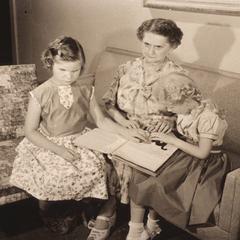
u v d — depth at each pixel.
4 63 3.78
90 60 3.00
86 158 1.82
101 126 1.95
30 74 2.25
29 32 3.56
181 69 1.91
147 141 1.82
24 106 2.22
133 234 1.82
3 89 2.16
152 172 1.64
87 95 1.95
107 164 1.88
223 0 2.11
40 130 1.93
